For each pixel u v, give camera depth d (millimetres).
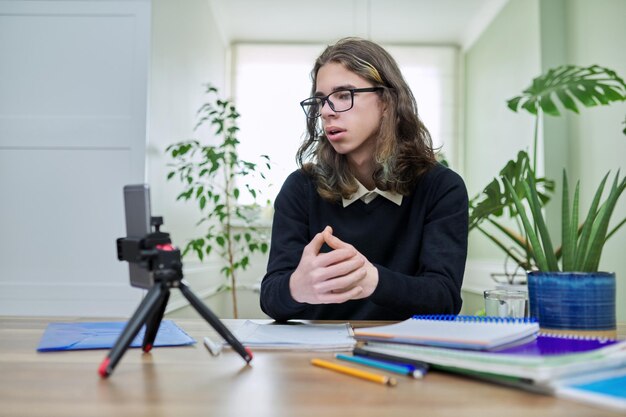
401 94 1199
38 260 2330
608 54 2619
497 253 3762
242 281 4168
